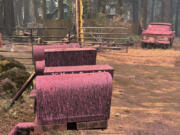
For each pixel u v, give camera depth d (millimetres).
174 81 8727
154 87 7910
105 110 2623
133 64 11656
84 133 4410
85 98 2562
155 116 5426
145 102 6398
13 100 4977
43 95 2490
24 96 5777
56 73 3027
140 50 16578
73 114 2572
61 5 29000
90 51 3914
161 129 4754
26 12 53938
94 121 2635
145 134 4512
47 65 3887
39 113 2521
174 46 20812
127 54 14625
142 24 32406
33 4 45938
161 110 5828
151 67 11125
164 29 18375
